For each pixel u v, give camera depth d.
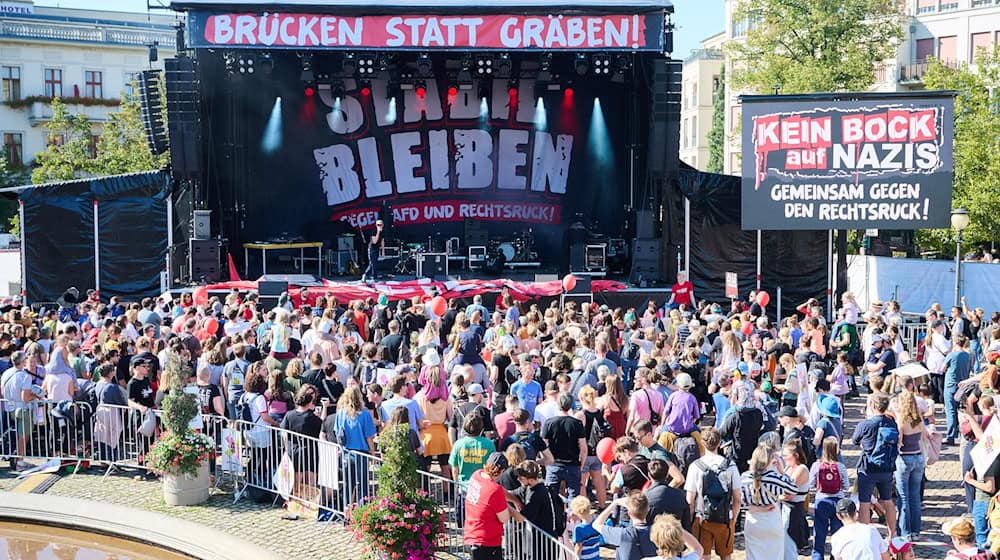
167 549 10.76
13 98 54.31
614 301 24.55
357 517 9.33
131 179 26.27
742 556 10.12
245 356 13.02
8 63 53.97
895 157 21.23
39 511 11.44
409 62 29.05
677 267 26.59
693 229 26.06
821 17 34.78
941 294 25.59
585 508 8.35
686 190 25.97
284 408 11.91
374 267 26.58
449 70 29.45
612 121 29.98
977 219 30.61
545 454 10.05
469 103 30.11
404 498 9.29
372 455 10.88
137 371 12.88
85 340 15.40
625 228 29.28
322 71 29.09
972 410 10.86
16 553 10.81
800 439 9.38
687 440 10.02
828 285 25.58
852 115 21.34
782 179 21.72
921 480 10.48
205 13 23.95
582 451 10.12
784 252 25.98
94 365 13.95
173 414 11.82
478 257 28.67
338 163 29.84
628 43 24.48
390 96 29.84
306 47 24.23
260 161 29.30
